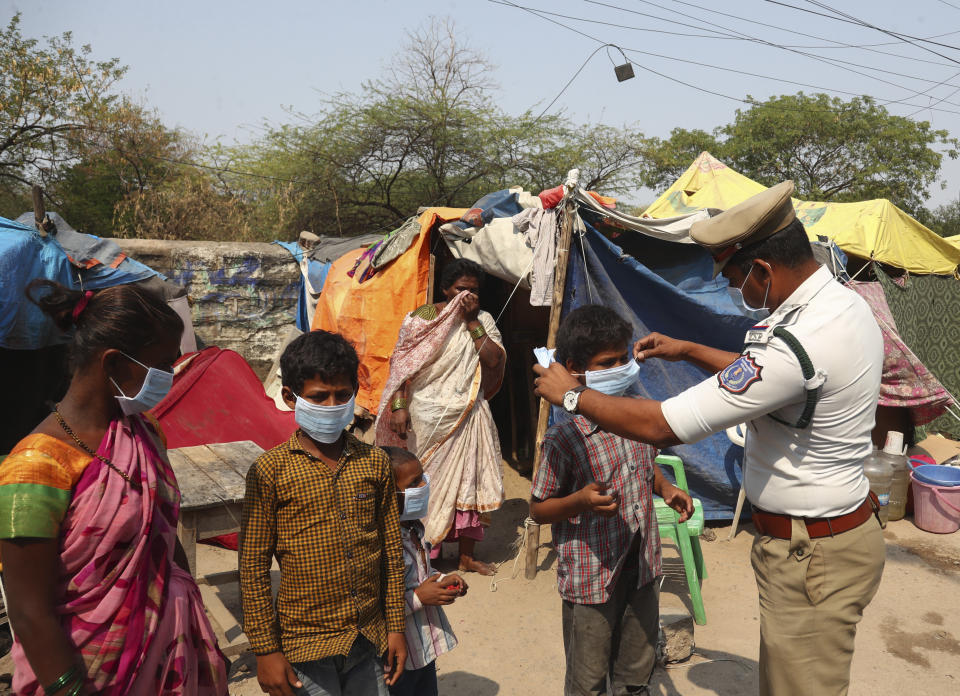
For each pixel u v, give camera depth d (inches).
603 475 94.6
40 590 59.4
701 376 212.8
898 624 157.1
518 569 184.5
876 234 303.3
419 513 94.6
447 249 246.2
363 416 237.9
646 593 99.3
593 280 205.9
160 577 67.4
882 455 225.0
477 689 131.6
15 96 823.1
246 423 191.0
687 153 1119.0
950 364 334.0
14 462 59.8
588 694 96.1
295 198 788.6
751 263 79.8
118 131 850.1
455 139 813.9
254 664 134.2
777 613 82.3
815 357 73.7
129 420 67.4
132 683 64.6
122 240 297.9
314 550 78.7
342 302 254.7
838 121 1077.8
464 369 176.7
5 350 214.5
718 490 211.5
